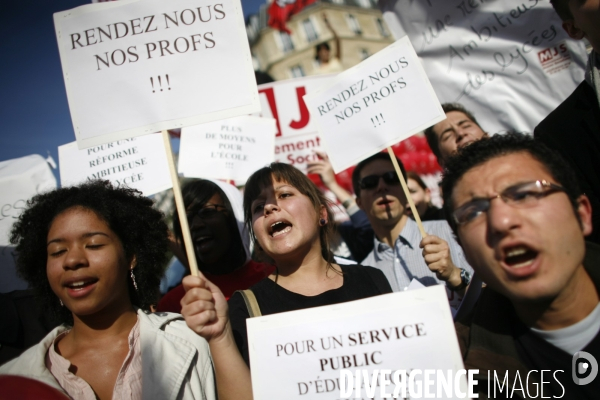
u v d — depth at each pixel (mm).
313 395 1375
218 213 2777
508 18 3383
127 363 1568
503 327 1393
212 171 3301
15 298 2391
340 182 4500
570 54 3268
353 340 1398
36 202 1849
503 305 1422
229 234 2785
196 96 1728
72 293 1600
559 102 3299
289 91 4266
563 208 1244
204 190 2811
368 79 2459
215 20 1772
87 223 1679
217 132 3371
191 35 1767
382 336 1389
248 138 3383
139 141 2836
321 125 2527
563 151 2238
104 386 1538
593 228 1975
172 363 1571
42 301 1776
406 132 2355
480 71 3447
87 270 1608
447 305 1383
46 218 1749
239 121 3404
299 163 4219
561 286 1214
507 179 1281
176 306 2549
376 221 2990
